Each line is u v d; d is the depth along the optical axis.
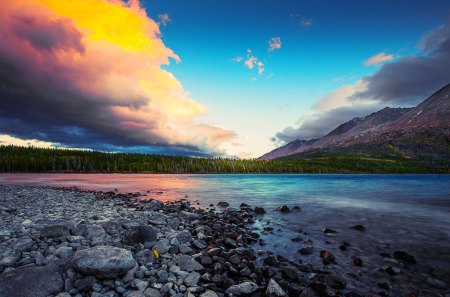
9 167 135.25
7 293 5.67
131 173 165.12
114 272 6.61
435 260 9.88
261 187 54.62
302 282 7.58
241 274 7.88
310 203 27.53
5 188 35.50
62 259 7.51
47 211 16.80
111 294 6.16
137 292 6.33
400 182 81.94
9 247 8.61
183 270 7.95
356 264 9.34
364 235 13.57
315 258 9.93
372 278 8.21
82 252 6.98
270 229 14.61
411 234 13.82
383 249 11.20
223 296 6.55
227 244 11.06
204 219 17.00
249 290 6.77
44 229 10.00
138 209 19.84
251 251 10.12
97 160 174.25
